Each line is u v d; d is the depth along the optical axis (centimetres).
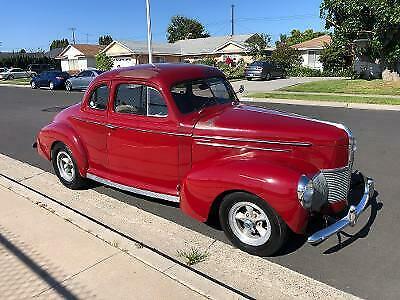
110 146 535
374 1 2000
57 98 2177
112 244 430
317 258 406
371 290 351
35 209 529
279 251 420
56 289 355
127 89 504
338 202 425
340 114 1343
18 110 1647
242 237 418
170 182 489
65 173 626
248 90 2370
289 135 414
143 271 378
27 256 409
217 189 405
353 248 423
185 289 348
